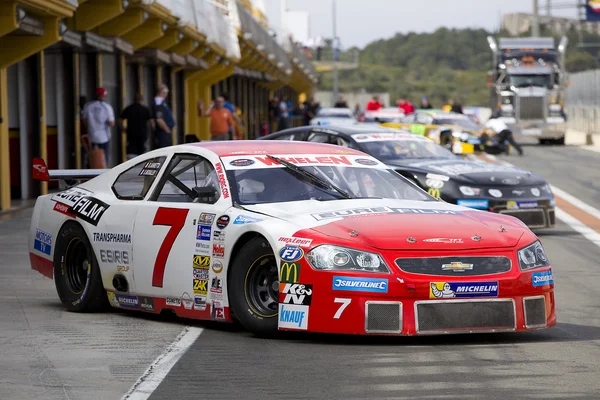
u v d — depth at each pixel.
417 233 25.95
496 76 164.38
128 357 24.59
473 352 24.98
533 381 21.86
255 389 21.25
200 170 29.59
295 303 25.70
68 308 31.89
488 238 26.31
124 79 90.88
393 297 25.00
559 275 40.00
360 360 24.03
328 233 25.84
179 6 83.44
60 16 60.38
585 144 169.25
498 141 128.88
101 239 30.89
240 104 174.00
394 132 57.53
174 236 28.83
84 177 34.53
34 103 72.06
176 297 28.78
